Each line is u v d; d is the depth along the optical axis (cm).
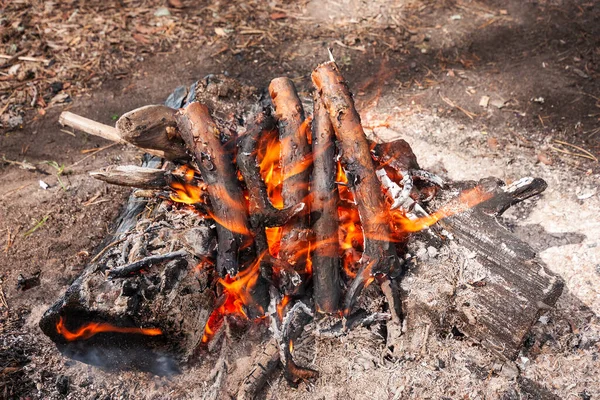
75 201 195
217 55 247
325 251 143
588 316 160
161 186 149
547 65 237
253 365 142
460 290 144
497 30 254
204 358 149
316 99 152
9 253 181
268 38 254
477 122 215
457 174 196
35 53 244
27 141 215
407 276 147
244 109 183
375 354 143
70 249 182
